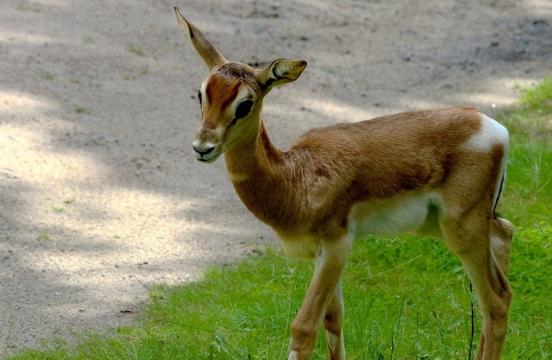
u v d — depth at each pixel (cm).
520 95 2248
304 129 2048
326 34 2577
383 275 1483
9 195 1703
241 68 1055
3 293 1423
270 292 1402
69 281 1473
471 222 1141
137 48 2341
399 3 2848
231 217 1714
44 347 1284
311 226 1102
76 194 1736
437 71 2395
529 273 1455
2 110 1975
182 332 1302
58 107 2023
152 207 1722
